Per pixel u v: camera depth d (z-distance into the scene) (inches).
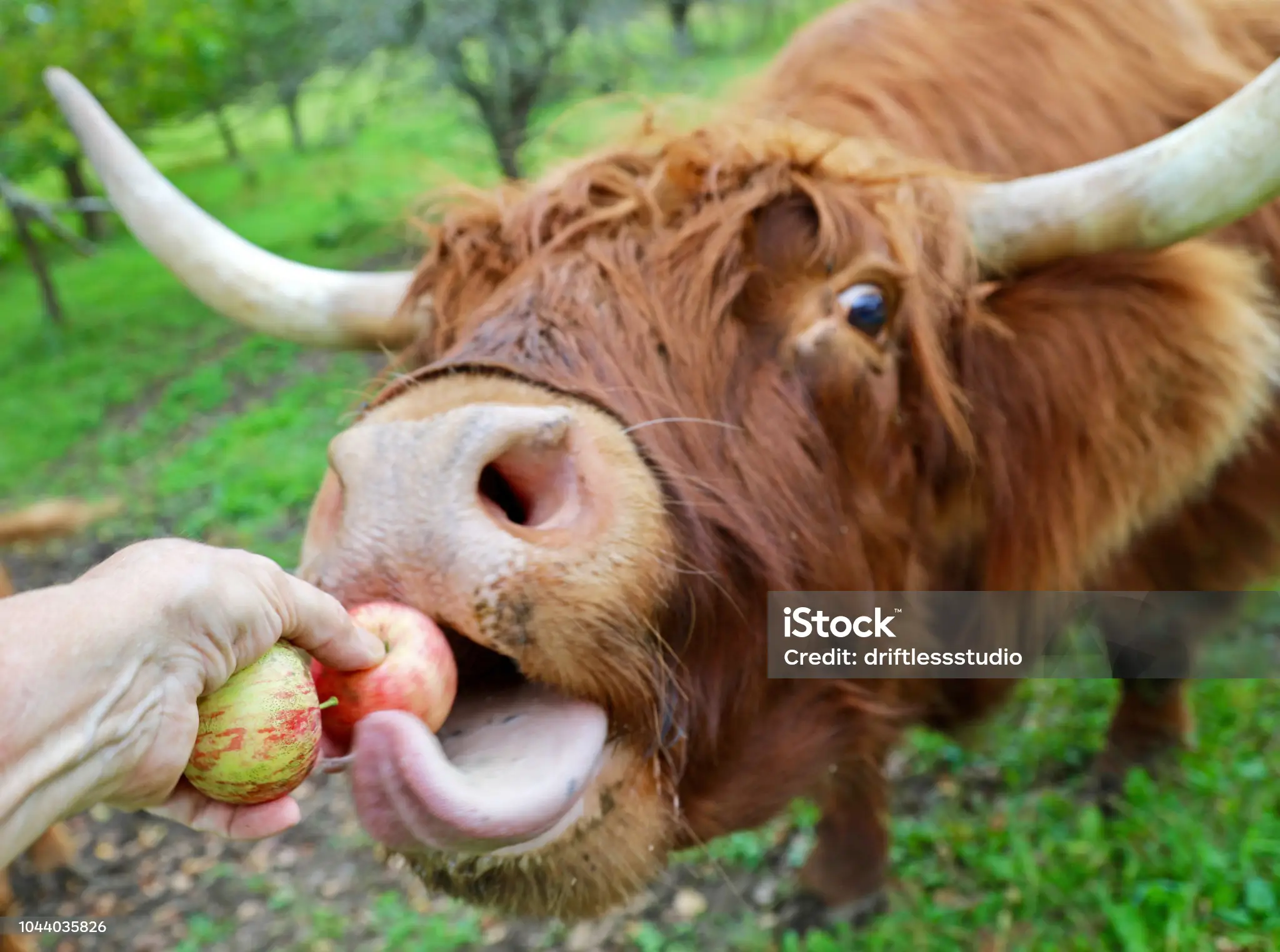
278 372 126.7
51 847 55.4
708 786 25.6
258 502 92.0
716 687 24.1
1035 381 28.0
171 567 15.6
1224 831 39.9
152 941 50.9
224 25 157.9
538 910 23.4
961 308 27.2
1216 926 36.5
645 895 45.5
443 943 45.9
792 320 24.9
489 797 18.0
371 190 159.0
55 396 138.1
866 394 25.5
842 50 33.6
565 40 114.7
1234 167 24.8
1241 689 46.1
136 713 15.0
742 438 24.1
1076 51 31.9
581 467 20.4
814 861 41.9
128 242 227.6
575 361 23.0
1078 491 28.7
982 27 32.6
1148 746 43.3
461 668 22.1
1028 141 31.0
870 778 37.9
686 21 127.2
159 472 106.8
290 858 54.0
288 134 244.2
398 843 18.3
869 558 27.0
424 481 19.0
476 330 24.3
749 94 34.4
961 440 27.3
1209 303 27.8
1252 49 37.1
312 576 19.5
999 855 41.5
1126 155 26.4
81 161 191.6
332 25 128.9
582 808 21.7
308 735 16.8
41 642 14.4
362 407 28.2
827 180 26.1
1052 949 36.8
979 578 30.5
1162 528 34.7
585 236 25.5
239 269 31.9
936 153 30.6
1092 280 28.0
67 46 154.3
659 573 21.2
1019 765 46.0
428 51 114.2
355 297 31.5
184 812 17.9
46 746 14.1
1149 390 28.2
